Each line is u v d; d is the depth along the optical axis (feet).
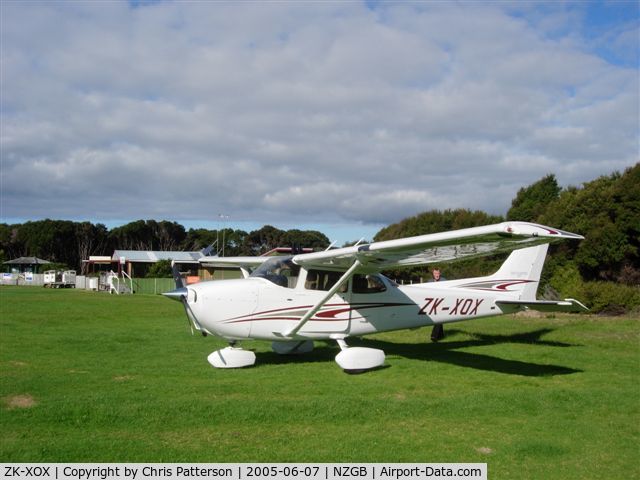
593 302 51.78
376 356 25.23
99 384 21.29
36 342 32.76
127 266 157.58
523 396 19.66
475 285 33.09
